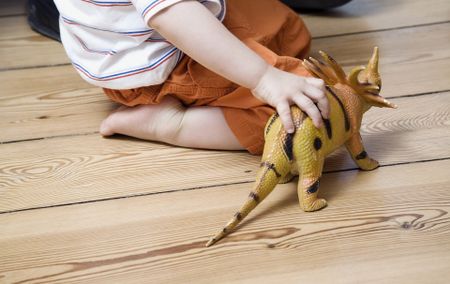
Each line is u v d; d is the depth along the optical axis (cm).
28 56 204
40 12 215
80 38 172
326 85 158
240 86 163
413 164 163
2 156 173
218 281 144
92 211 159
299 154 151
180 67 166
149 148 173
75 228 155
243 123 165
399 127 173
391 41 202
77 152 173
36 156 172
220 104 167
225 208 157
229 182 163
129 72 166
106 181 165
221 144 170
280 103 153
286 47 181
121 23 165
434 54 196
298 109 153
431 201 155
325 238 149
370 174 162
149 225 155
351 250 147
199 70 165
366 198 156
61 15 173
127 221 156
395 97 181
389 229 150
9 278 147
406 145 168
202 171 166
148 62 164
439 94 182
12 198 163
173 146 173
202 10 156
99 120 182
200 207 158
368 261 145
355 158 161
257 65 155
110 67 169
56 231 155
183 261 148
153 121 171
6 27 217
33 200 162
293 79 154
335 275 143
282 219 153
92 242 152
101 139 176
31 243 153
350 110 157
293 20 181
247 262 146
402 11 216
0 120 183
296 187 160
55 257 150
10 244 153
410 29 207
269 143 152
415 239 148
